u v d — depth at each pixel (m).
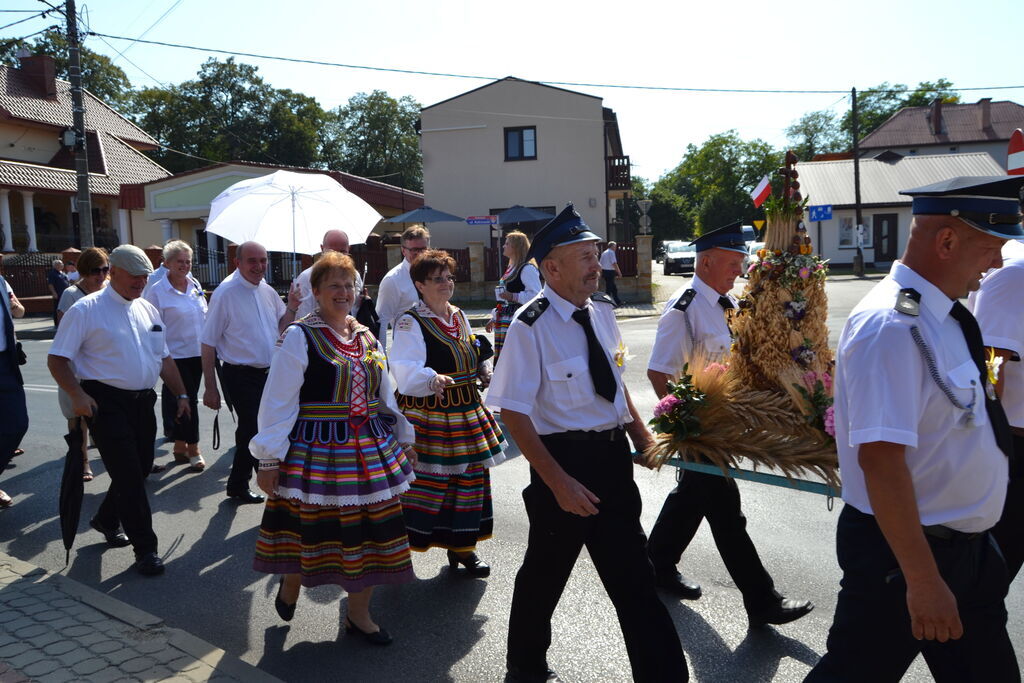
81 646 3.36
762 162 63.22
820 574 4.17
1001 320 2.92
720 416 3.09
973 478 2.09
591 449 2.90
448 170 28.14
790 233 3.37
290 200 6.24
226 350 5.60
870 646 2.16
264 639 3.67
